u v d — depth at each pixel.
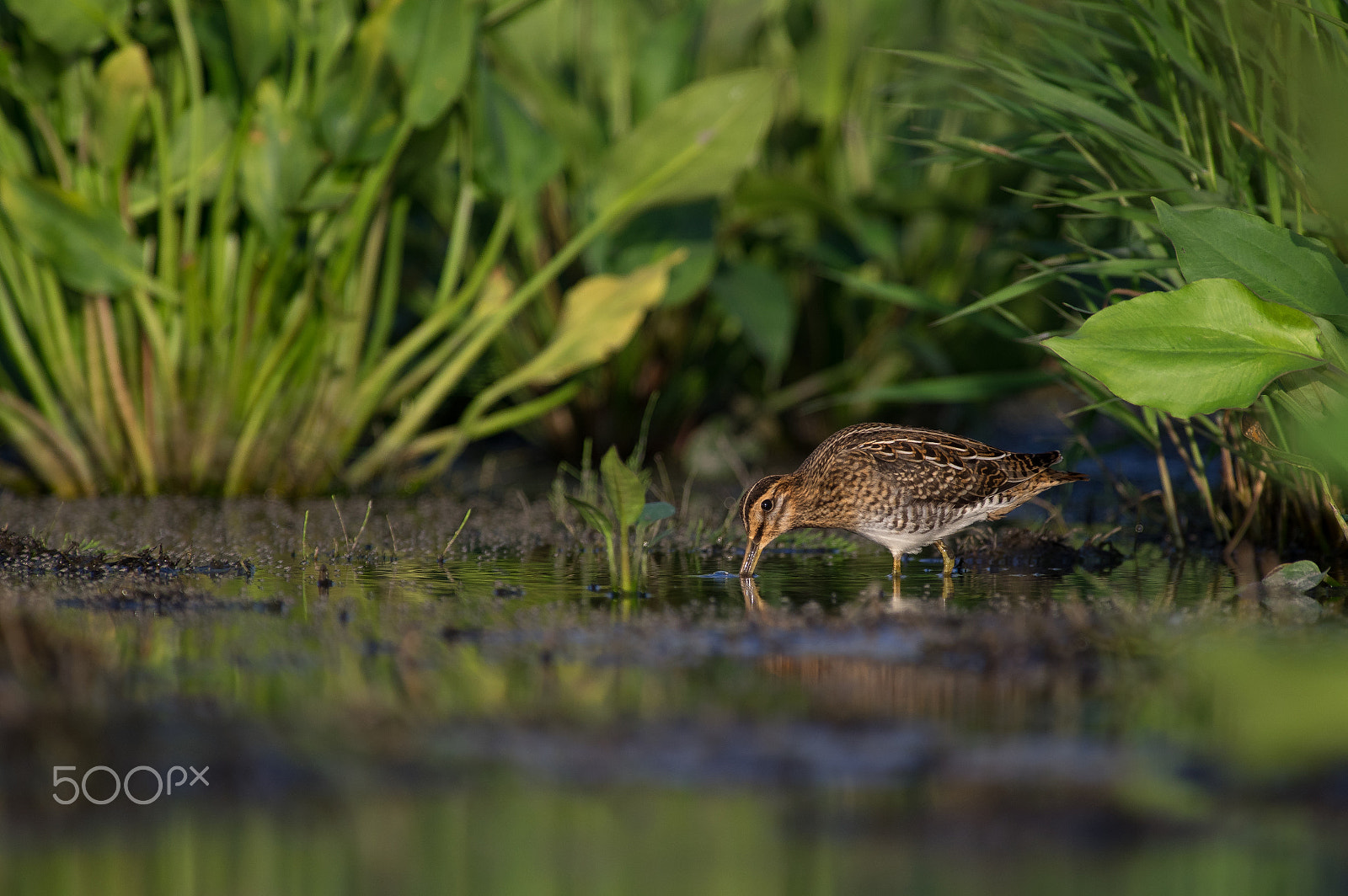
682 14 15.43
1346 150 8.76
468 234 16.36
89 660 6.43
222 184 12.55
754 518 10.14
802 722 5.77
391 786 5.15
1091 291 10.50
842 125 16.58
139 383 13.27
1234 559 10.74
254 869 4.52
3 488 13.46
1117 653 6.99
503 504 13.71
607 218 13.51
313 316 13.30
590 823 4.85
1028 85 9.55
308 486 13.56
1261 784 5.17
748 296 15.40
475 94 12.92
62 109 12.41
